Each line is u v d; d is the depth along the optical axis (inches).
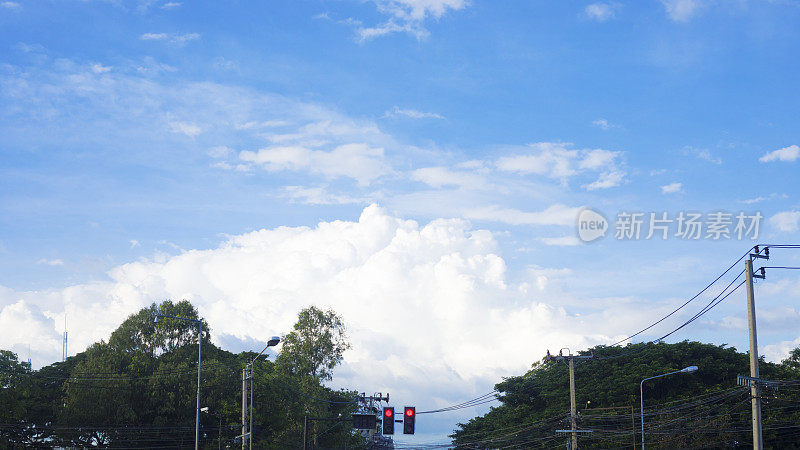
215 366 3179.1
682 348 3432.6
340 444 3865.7
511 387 3801.7
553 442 3361.2
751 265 1228.5
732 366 3309.5
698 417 3065.9
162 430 3004.4
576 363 3683.6
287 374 3535.9
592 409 3235.7
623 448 3083.2
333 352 3607.3
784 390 3196.4
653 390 3307.1
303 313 3627.0
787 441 3026.6
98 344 3245.6
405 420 1809.8
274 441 3280.0
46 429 3029.0
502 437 3641.7
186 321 3356.3
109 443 2984.7
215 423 3179.1
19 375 3043.8
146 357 3198.8
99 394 2918.3
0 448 2925.7
